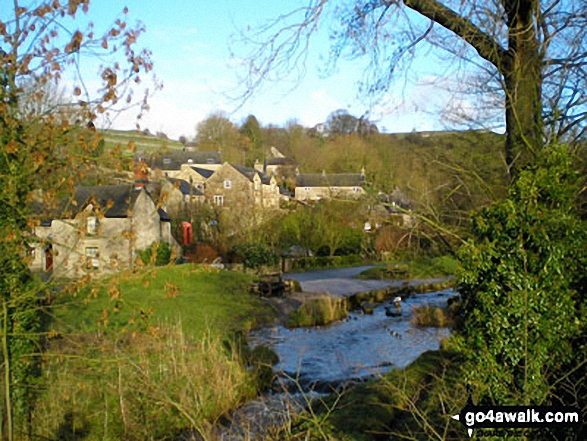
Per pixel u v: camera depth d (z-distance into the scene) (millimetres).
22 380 6738
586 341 4043
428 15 6141
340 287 30203
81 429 7984
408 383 9047
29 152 5695
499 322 3936
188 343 11898
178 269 21172
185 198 37688
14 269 5996
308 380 11898
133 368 8828
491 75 6328
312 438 7066
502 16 5855
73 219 6070
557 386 4145
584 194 5062
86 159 5629
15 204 5844
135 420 8305
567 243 3957
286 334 18609
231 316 20781
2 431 6195
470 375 4082
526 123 5332
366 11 6418
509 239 3982
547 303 3895
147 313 6648
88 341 8148
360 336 17797
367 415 7723
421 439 6145
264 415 9086
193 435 8258
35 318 6867
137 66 5695
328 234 37750
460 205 5980
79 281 5930
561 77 5859
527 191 3988
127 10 5625
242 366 11438
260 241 36594
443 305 21875
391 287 27250
